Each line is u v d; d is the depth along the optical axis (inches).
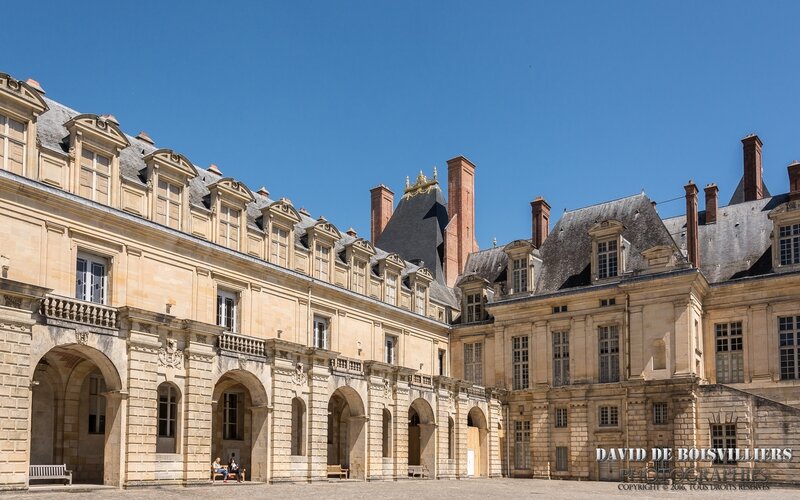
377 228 2632.9
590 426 1886.1
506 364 2082.9
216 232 1450.5
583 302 1962.4
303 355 1480.1
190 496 1028.5
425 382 1812.3
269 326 1555.1
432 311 2180.1
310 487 1310.3
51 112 1256.8
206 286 1413.6
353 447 1615.4
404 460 1704.0
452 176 2475.4
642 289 1849.2
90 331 1082.7
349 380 1584.6
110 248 1242.0
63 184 1176.2
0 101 1097.4
